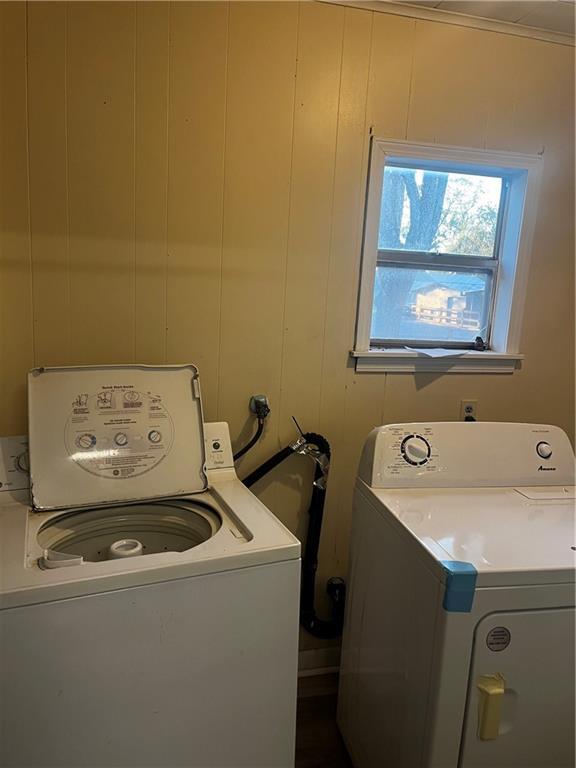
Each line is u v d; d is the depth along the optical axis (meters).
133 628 0.96
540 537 1.19
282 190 1.64
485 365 1.92
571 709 1.12
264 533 1.13
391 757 1.26
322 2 1.59
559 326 1.98
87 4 1.41
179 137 1.53
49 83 1.42
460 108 1.75
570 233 1.93
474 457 1.49
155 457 1.41
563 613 1.08
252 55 1.55
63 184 1.47
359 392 1.83
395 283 1.89
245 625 1.05
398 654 1.24
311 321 1.74
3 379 1.50
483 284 1.98
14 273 1.47
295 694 1.13
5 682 0.88
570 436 2.03
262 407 1.69
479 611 1.04
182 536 1.38
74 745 0.94
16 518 1.21
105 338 1.57
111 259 1.54
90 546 1.35
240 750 1.09
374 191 1.71
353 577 1.55
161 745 1.01
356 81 1.65
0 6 1.35
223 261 1.63
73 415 1.36
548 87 1.82
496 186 1.93
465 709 1.07
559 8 1.63
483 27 1.72
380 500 1.36
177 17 1.48
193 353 1.65
